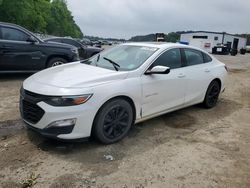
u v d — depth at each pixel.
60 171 3.58
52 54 9.28
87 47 14.56
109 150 4.19
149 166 3.81
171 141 4.65
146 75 4.74
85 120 3.95
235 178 3.63
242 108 6.92
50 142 4.32
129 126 4.59
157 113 5.07
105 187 3.31
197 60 6.05
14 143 4.25
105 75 4.35
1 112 5.61
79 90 3.93
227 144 4.66
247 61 26.67
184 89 5.54
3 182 3.31
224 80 6.77
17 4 38.28
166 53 5.23
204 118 5.92
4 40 8.30
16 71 8.73
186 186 3.40
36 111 3.99
